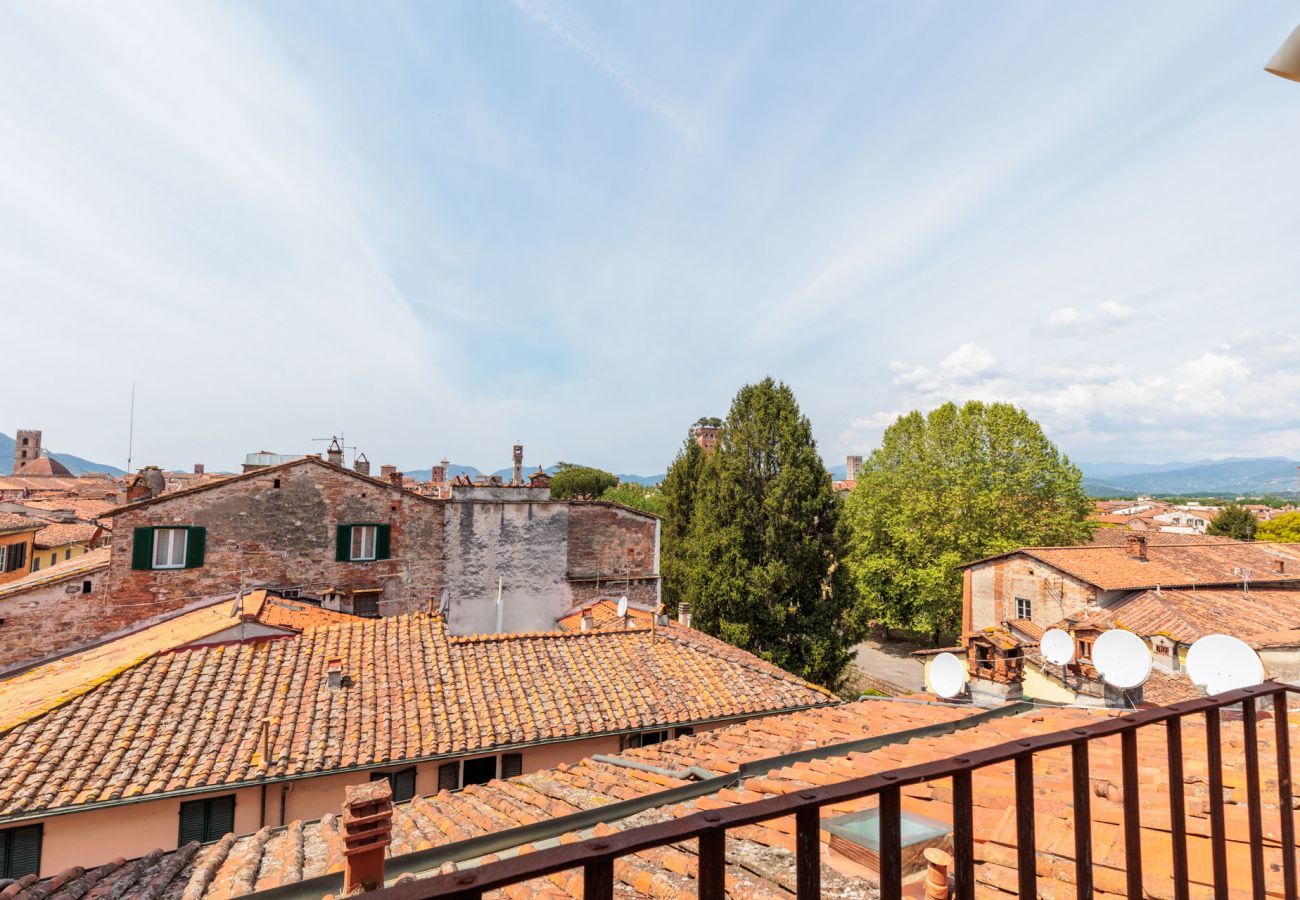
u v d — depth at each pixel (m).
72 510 42.97
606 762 8.72
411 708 12.65
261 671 13.15
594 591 25.70
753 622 24.86
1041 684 16.91
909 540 36.03
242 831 10.55
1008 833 4.11
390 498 22.62
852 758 6.82
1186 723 6.67
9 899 7.17
